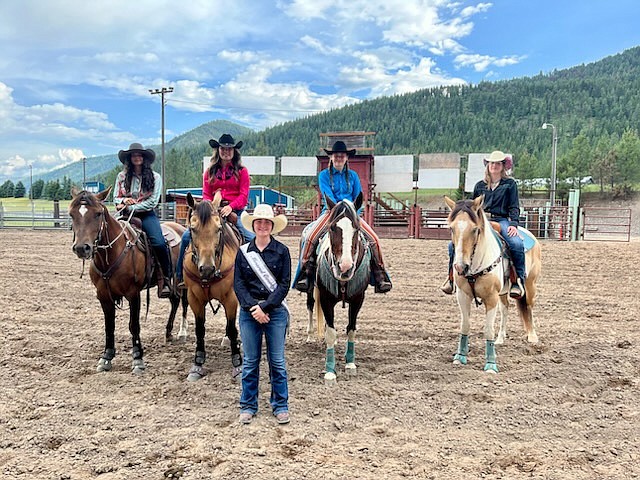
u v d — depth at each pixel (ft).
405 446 12.09
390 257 48.32
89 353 19.33
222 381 16.47
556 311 27.07
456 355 18.49
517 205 18.95
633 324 24.13
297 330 23.17
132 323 17.58
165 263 19.13
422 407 14.46
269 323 13.46
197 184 277.85
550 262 44.70
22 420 13.37
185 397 15.11
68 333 22.12
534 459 11.53
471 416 13.89
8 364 17.97
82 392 15.43
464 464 11.28
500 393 15.51
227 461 11.27
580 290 32.83
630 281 36.01
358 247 15.99
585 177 206.18
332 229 14.90
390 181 77.46
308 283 16.94
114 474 10.73
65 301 28.94
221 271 16.24
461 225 15.79
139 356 17.52
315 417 13.85
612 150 185.06
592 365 17.93
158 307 28.07
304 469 10.94
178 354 19.48
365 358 19.04
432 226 72.23
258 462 11.23
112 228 16.69
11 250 51.80
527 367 17.87
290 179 243.40
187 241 17.69
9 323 23.73
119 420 13.39
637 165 176.24
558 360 18.57
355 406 14.51
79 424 13.12
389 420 13.60
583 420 13.67
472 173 74.64
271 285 13.25
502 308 20.83
